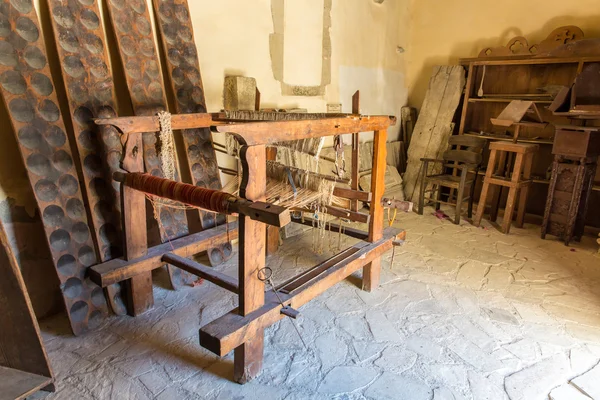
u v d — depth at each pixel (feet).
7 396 5.01
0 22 5.93
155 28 8.39
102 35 7.20
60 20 6.64
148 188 6.25
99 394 5.42
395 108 16.70
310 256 10.07
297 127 5.71
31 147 6.25
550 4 13.12
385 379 5.82
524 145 11.87
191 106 8.81
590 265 10.00
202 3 9.16
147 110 7.95
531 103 11.69
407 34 16.44
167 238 8.34
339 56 13.43
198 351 6.37
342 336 6.82
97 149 7.15
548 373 6.00
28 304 5.08
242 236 5.25
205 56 9.41
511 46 13.75
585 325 7.30
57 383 5.59
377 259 8.27
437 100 15.42
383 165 7.90
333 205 8.77
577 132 10.66
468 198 13.69
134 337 6.70
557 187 11.46
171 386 5.59
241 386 5.62
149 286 7.45
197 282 8.61
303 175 7.63
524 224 13.20
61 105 7.12
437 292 8.43
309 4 11.91
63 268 6.63
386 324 7.21
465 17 15.07
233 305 7.73
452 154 13.57
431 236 11.87
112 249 7.36
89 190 7.06
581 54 12.23
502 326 7.22
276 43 11.12
